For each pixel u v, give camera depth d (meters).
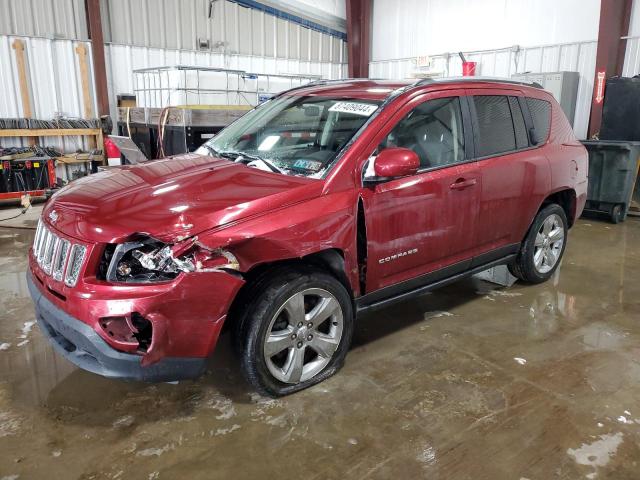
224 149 3.31
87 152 8.53
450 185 3.07
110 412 2.46
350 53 12.52
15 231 6.00
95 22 8.36
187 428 2.35
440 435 2.32
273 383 2.51
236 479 2.04
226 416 2.44
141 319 2.18
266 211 2.35
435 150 3.07
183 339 2.18
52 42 8.11
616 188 6.50
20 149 7.63
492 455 2.20
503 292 4.09
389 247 2.84
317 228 2.46
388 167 2.59
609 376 2.84
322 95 3.32
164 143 6.55
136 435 2.30
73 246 2.23
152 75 7.27
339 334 2.73
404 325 3.47
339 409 2.51
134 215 2.24
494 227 3.49
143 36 9.07
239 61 10.52
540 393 2.67
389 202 2.78
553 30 9.34
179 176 2.68
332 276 2.63
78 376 2.78
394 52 12.20
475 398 2.61
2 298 3.86
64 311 2.19
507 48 10.02
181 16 9.45
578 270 4.68
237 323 2.41
